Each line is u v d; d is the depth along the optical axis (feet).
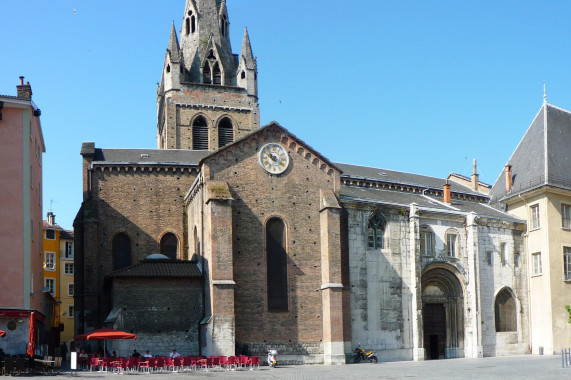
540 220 211.61
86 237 200.54
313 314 175.11
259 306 170.71
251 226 173.78
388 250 189.16
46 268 337.52
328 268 173.99
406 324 187.93
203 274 172.45
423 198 223.92
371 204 187.93
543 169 214.90
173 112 264.93
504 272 208.23
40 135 189.37
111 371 143.74
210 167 173.27
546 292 206.49
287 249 176.14
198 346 169.17
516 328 208.44
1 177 156.97
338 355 170.09
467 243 202.49
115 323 163.32
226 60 282.56
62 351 281.33
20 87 173.58
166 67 271.08
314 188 181.68
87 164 208.95
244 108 274.36
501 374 130.72
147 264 175.52
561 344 205.46
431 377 126.00
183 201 211.20
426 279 196.24
